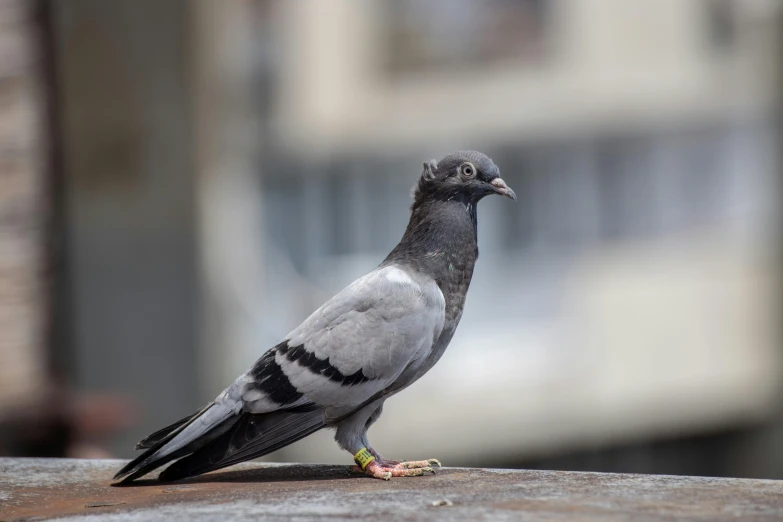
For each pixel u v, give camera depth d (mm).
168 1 12586
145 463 5445
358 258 16875
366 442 5793
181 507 4664
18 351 10078
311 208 16656
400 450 16188
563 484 5016
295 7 17219
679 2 17438
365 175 17266
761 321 17578
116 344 12211
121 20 12219
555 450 16969
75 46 11938
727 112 17562
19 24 10195
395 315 5691
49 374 10273
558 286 17000
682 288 17312
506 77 17719
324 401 5617
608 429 17141
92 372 11945
